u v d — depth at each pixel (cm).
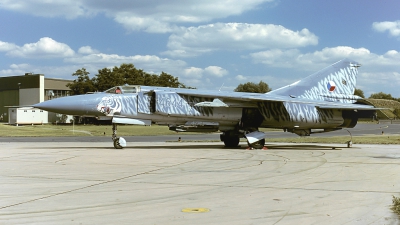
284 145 2750
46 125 6725
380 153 2069
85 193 959
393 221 714
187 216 745
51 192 970
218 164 1535
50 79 8331
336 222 707
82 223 697
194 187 1040
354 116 2609
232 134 2522
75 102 2173
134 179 1166
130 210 790
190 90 2402
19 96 8288
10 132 4416
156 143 2928
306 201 874
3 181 1130
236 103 2408
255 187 1042
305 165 1515
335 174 1280
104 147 2412
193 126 2386
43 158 1731
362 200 887
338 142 2967
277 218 731
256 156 1864
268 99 2314
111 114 2222
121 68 8256
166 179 1167
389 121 10550
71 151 2089
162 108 2259
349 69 2689
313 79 2630
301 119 2492
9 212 774
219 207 816
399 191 991
